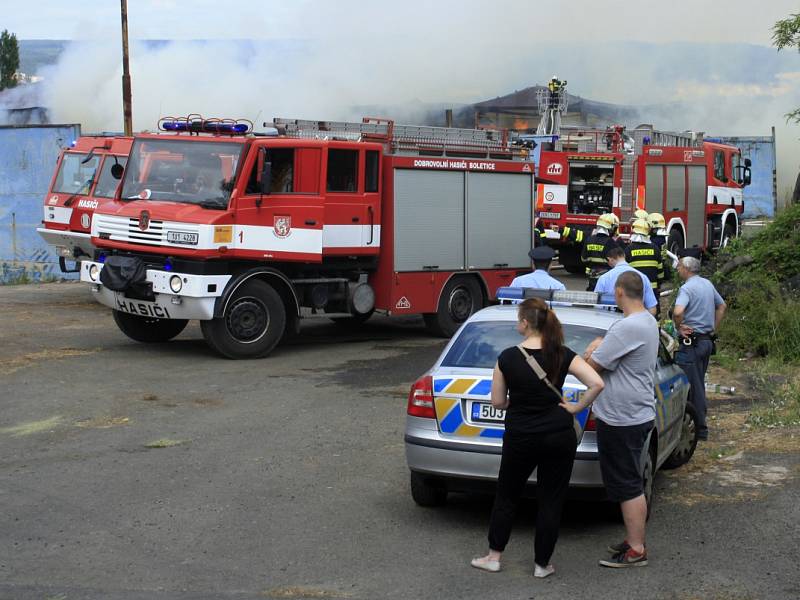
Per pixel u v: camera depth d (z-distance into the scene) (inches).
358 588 208.2
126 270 480.1
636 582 211.2
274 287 514.9
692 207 921.5
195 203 483.5
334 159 521.3
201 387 427.5
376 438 342.6
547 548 213.3
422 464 247.3
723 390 413.7
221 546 234.8
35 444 332.2
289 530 247.1
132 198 502.9
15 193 1035.9
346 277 547.8
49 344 530.6
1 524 249.9
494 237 611.2
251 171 483.8
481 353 257.9
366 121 552.1
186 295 473.1
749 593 203.6
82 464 307.6
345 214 527.8
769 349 475.2
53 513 259.1
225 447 329.1
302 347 543.8
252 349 498.6
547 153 871.7
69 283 907.4
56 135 1016.9
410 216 560.4
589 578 214.1
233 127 509.0
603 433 221.1
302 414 378.3
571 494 239.0
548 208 876.0
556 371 211.5
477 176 597.9
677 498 272.8
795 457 308.5
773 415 362.0
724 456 315.0
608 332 221.5
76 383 430.3
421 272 568.4
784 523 248.1
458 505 270.7
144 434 346.0
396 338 585.6
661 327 319.6
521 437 211.0
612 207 855.7
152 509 263.0
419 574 217.0
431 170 570.3
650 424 222.1
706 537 239.8
